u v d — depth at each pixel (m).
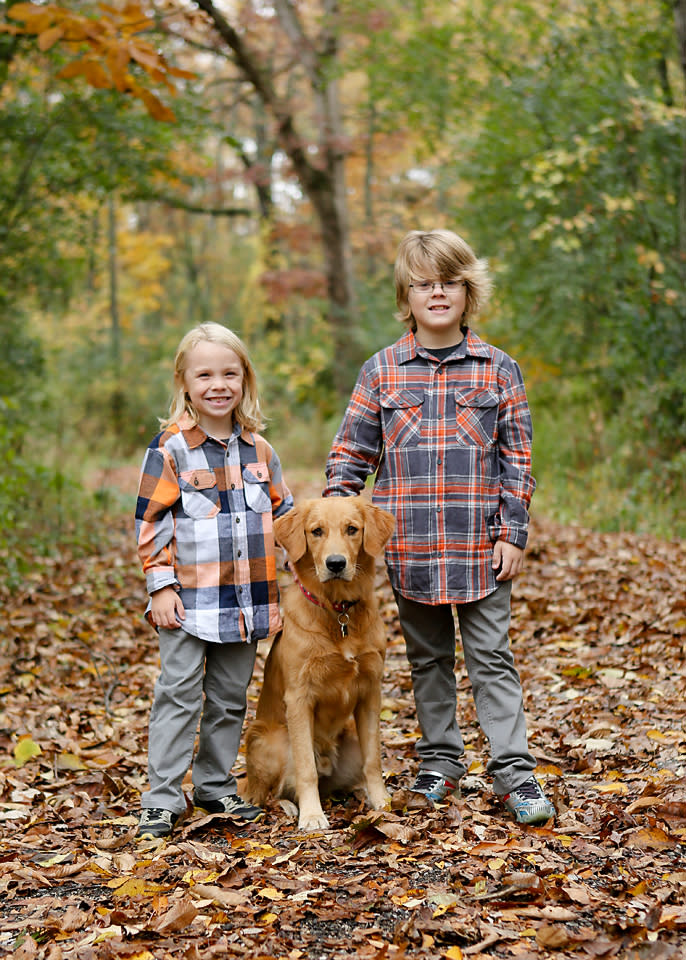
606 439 11.41
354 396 3.61
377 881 2.71
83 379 22.52
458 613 3.47
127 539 9.48
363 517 3.35
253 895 2.67
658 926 2.33
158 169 12.36
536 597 6.48
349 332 17.11
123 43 5.32
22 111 10.80
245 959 2.29
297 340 23.58
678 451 10.41
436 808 3.31
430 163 18.23
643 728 4.05
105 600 7.20
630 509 9.16
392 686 5.15
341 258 17.73
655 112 10.15
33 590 7.23
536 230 10.82
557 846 2.91
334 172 17.42
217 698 3.56
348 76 22.48
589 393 12.50
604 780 3.55
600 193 10.80
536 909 2.46
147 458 3.47
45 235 12.03
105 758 4.20
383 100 15.87
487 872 2.70
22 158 11.36
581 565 7.33
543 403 13.25
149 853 3.06
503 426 3.44
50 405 13.32
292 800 3.63
